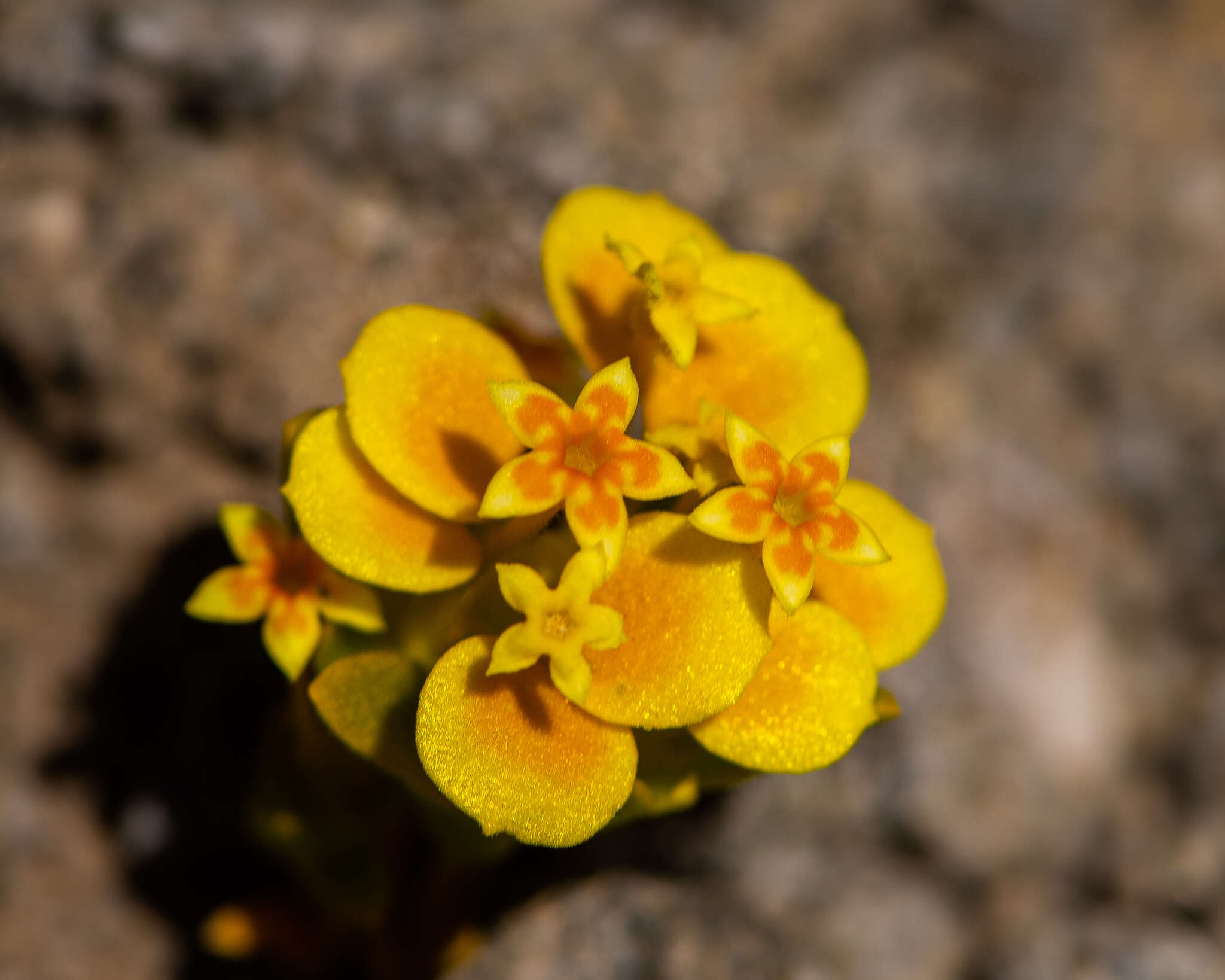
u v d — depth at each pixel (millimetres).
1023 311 279
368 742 170
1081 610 256
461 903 206
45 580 220
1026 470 261
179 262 212
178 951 216
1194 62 314
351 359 165
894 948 219
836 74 280
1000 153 283
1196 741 253
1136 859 240
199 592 174
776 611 167
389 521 167
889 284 240
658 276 166
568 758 163
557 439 161
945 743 230
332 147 217
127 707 220
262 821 186
